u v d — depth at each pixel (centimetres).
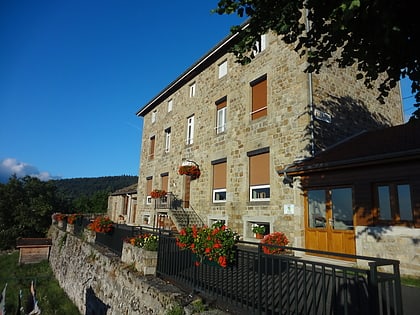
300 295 457
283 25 427
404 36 356
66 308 1007
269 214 933
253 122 1057
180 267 534
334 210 777
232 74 1208
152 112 1912
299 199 848
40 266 1770
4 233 2464
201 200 1270
